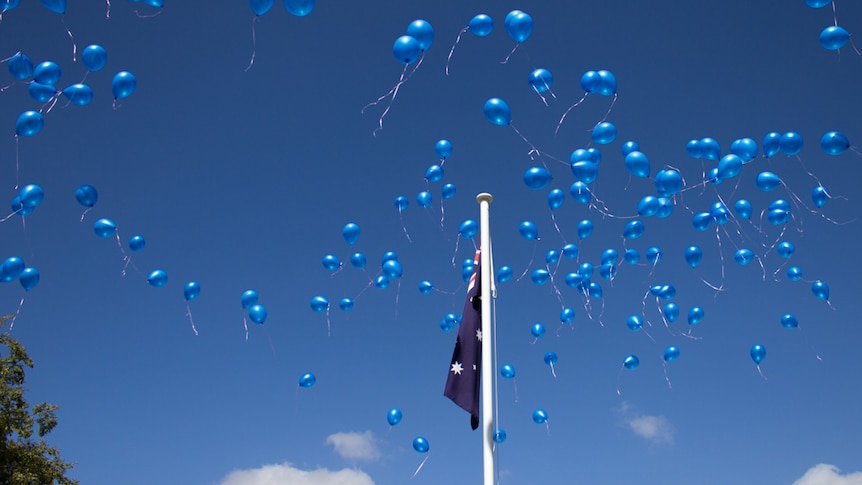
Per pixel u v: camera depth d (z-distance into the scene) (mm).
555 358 14578
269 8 8883
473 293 11766
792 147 10188
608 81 10023
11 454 19406
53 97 9688
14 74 9461
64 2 8797
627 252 13664
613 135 10234
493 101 10062
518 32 9703
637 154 10297
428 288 14930
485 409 10609
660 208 11195
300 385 13773
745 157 10219
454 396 10898
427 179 12758
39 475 19641
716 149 10523
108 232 12172
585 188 11711
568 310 14477
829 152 9930
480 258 12016
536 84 10156
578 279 13789
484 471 10211
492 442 10375
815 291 13062
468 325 11469
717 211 12102
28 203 10250
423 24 9484
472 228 13586
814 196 11242
